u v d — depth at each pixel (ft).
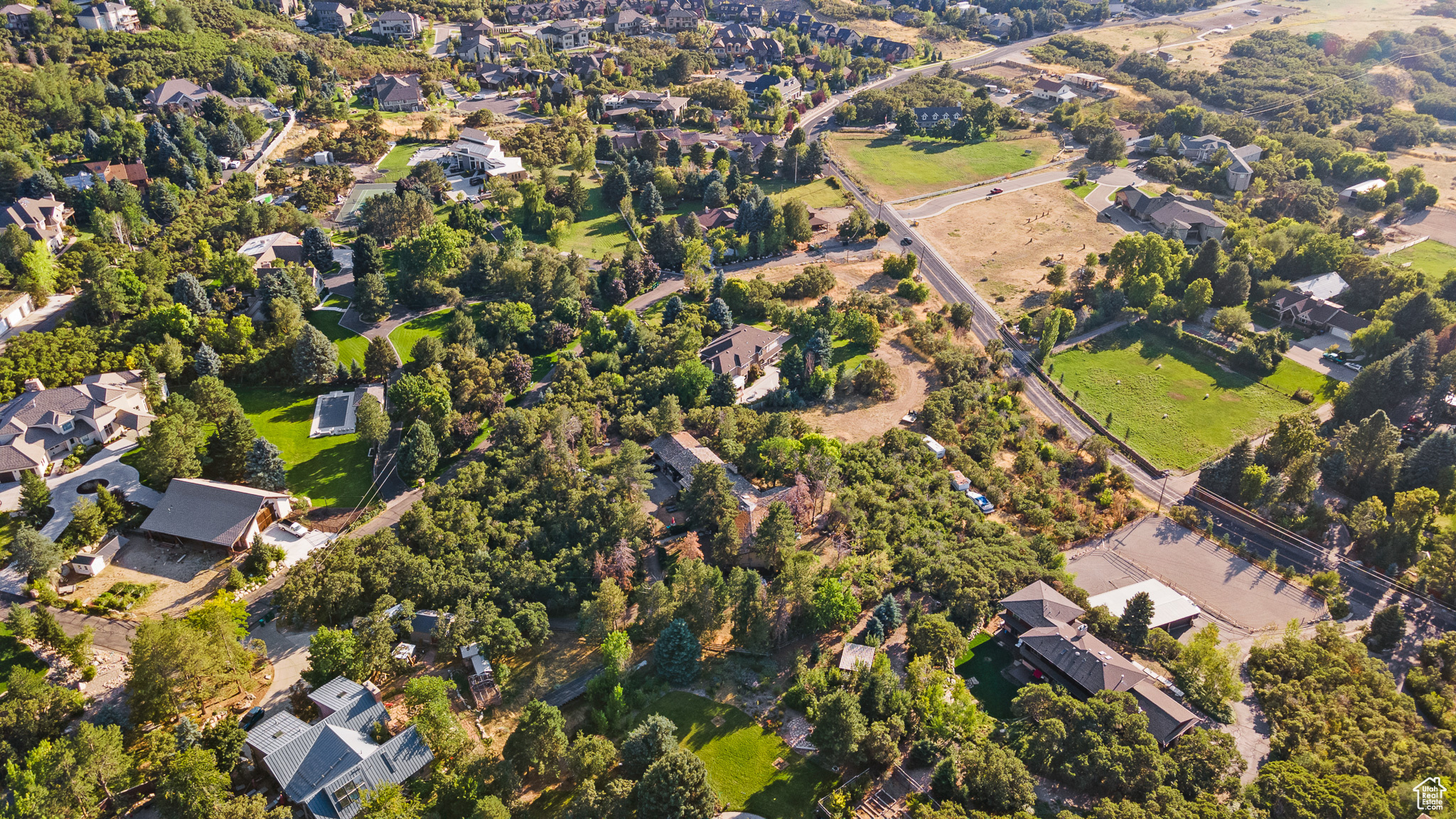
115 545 396.78
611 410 514.27
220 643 318.65
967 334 650.02
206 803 268.21
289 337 540.93
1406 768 301.43
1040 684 338.75
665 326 604.90
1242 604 416.05
